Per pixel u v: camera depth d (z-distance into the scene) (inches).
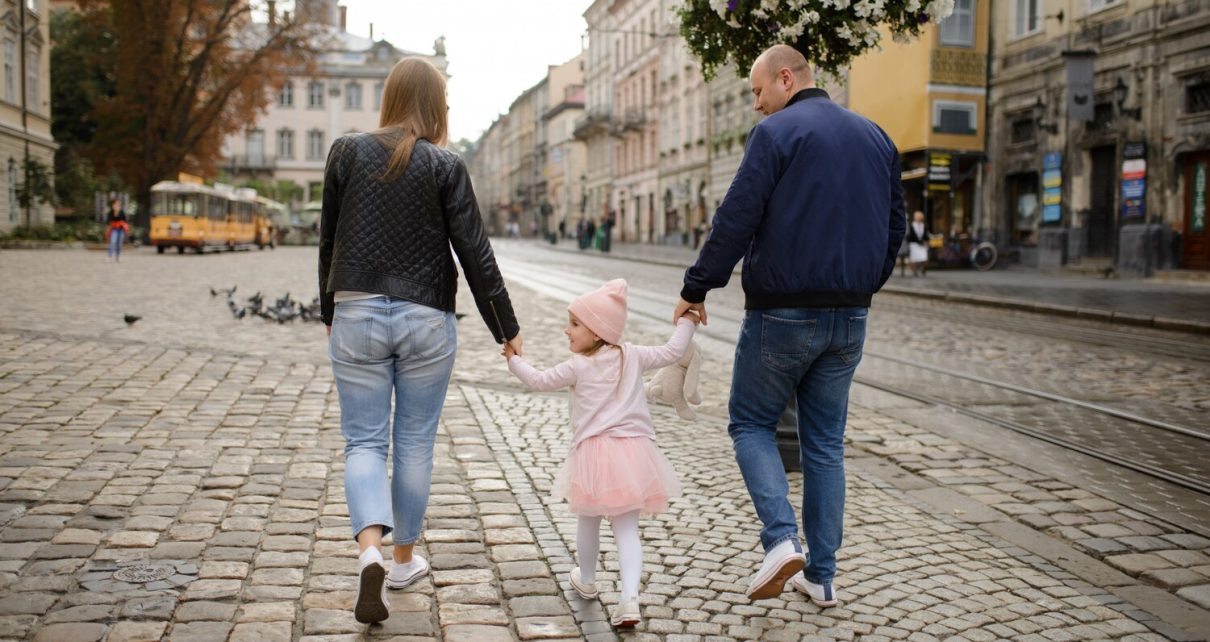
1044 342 470.6
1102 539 180.5
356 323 136.6
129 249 1617.9
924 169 1133.1
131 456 217.2
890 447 251.1
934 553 172.2
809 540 147.4
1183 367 388.2
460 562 159.6
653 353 144.0
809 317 138.9
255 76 1772.9
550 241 2561.5
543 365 377.1
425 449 144.8
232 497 190.2
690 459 233.8
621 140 2677.2
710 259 139.9
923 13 209.5
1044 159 1037.2
